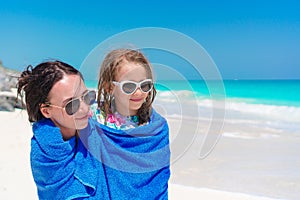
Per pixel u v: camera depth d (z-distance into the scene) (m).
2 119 10.80
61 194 2.03
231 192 5.15
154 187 2.31
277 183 5.57
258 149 7.65
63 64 2.06
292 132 9.70
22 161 6.46
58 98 1.98
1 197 4.83
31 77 2.04
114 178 2.18
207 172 6.03
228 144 8.07
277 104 17.19
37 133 2.03
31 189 5.14
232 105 17.12
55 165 2.00
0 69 13.77
